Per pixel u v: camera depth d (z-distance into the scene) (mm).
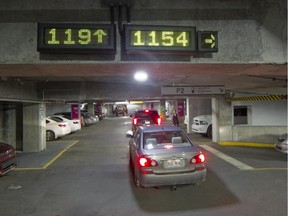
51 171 8688
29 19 4000
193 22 4160
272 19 4246
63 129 17688
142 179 5559
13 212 5348
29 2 4004
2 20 3975
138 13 4094
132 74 5285
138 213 5176
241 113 14227
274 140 13359
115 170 8633
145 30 3850
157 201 5773
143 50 3852
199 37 4023
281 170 8211
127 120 40031
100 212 5266
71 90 12805
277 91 12672
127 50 3816
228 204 5523
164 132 6617
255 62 4234
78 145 14898
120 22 3998
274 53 4246
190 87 12461
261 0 4246
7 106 13281
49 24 3762
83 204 5699
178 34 3916
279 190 6320
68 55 4012
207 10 4188
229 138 14109
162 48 3875
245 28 4238
